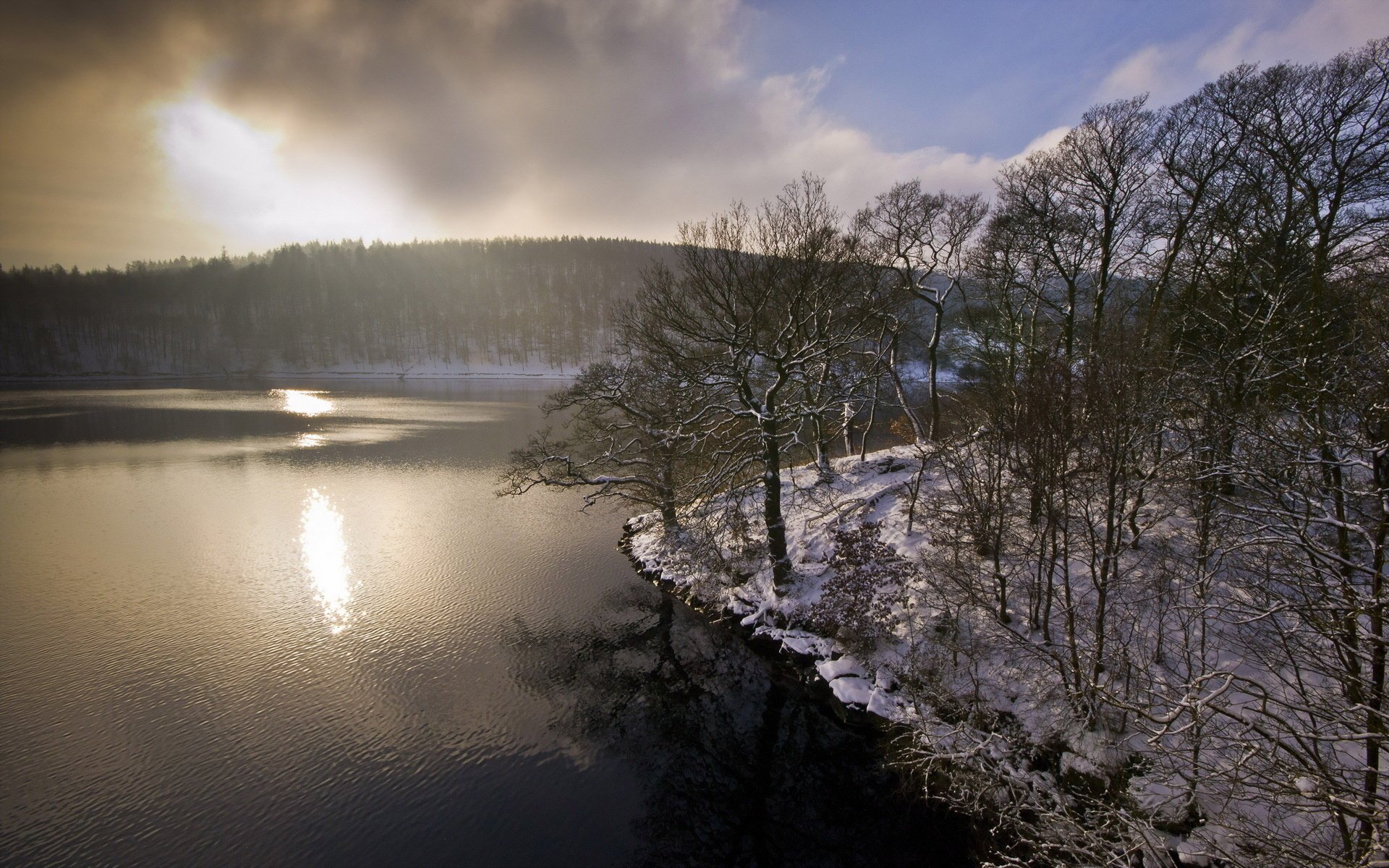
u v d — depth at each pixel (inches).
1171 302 805.2
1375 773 297.0
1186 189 783.7
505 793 550.6
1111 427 508.4
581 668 756.6
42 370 5123.0
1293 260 689.0
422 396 3873.0
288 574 1008.2
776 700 705.6
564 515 1349.7
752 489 905.5
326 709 658.2
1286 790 314.8
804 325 818.8
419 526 1263.5
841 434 1195.3
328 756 586.9
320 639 804.0
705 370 795.4
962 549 727.7
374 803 531.5
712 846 500.4
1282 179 730.2
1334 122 668.7
